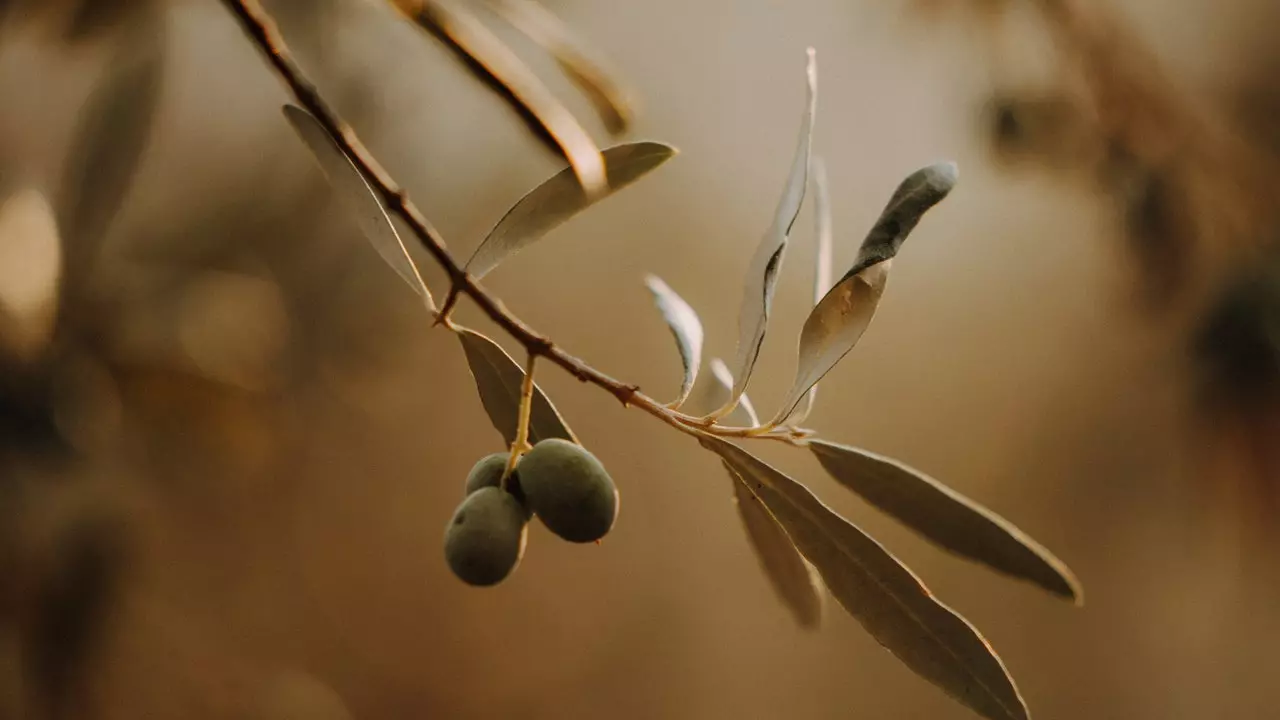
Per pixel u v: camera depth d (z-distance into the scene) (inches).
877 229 17.5
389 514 43.8
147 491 31.2
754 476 17.6
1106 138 35.6
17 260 21.8
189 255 29.7
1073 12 35.1
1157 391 43.7
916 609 17.3
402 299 34.9
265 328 29.2
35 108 27.2
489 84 17.5
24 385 23.5
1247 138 38.1
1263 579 43.3
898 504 17.6
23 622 26.7
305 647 42.1
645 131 43.4
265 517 40.9
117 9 22.9
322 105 17.6
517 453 17.8
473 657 45.1
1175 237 36.0
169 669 38.2
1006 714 17.2
